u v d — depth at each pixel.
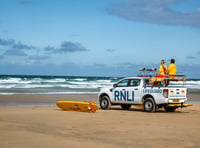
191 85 78.12
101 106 18.08
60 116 13.41
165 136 8.84
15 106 19.80
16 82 61.47
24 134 8.75
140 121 12.06
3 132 9.03
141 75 17.31
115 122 11.63
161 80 16.28
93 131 9.54
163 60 17.14
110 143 7.79
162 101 15.59
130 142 7.96
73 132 9.31
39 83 63.34
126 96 17.08
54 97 27.97
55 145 7.38
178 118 13.44
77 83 67.06
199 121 12.48
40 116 13.34
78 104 15.74
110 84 64.88
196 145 7.70
